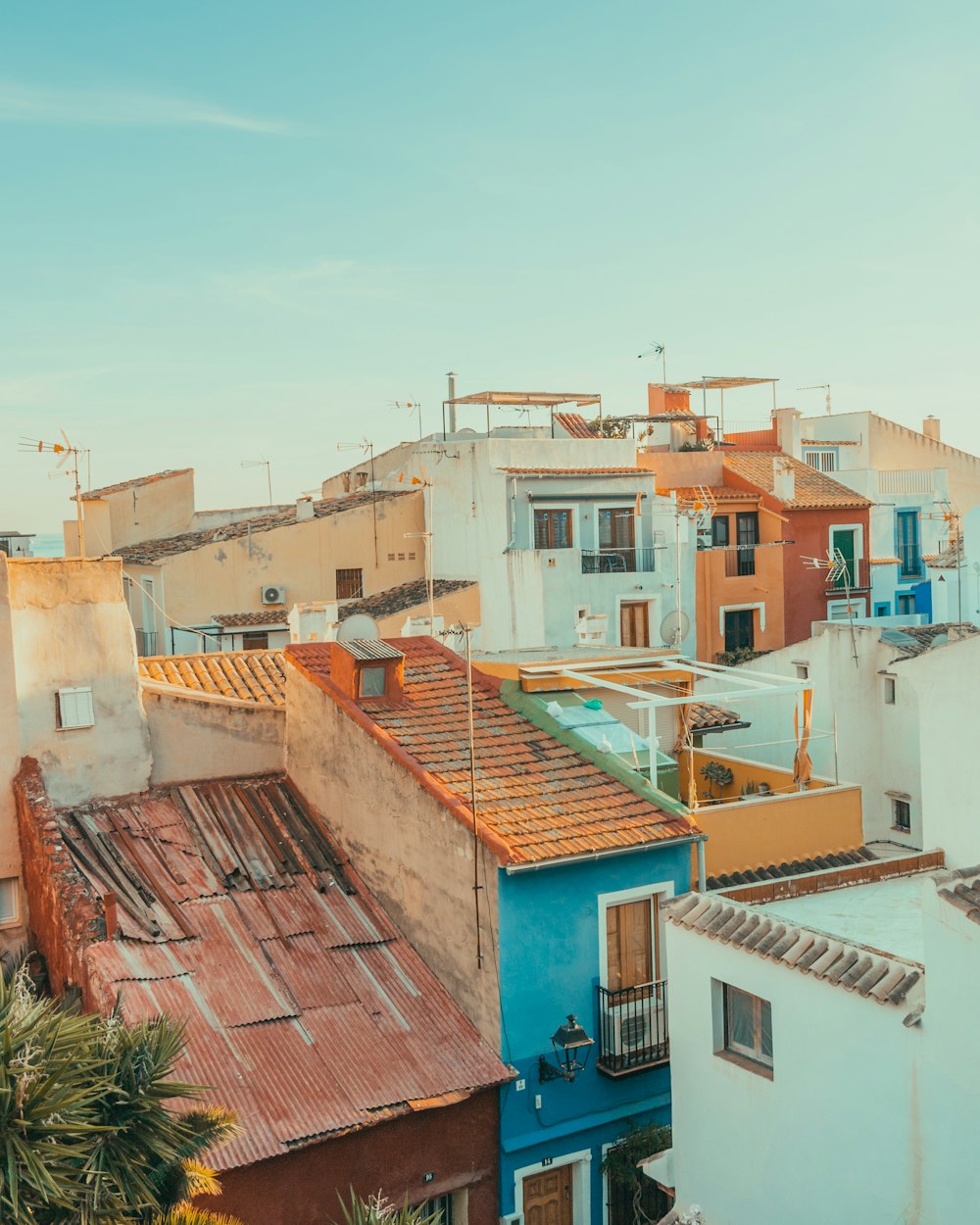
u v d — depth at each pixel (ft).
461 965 48.88
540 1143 47.42
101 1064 31.01
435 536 132.16
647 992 49.65
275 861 55.98
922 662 51.67
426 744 54.49
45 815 53.78
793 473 146.72
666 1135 48.93
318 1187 42.45
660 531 129.70
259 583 124.16
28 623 56.29
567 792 51.88
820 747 88.43
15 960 54.13
